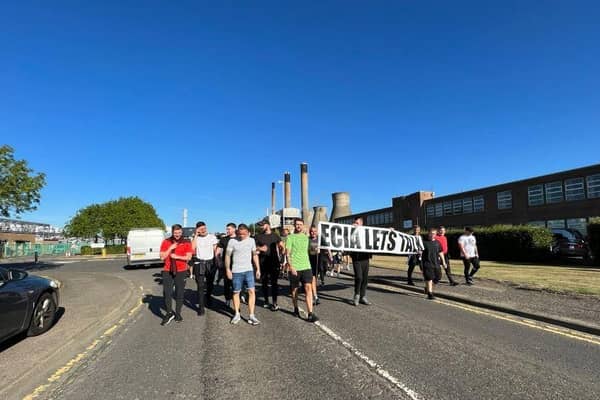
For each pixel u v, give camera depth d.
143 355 6.44
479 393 4.66
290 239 8.90
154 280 17.64
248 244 8.64
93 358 6.35
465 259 13.40
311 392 4.78
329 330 7.73
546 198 38.56
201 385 5.10
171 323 8.73
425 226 55.94
